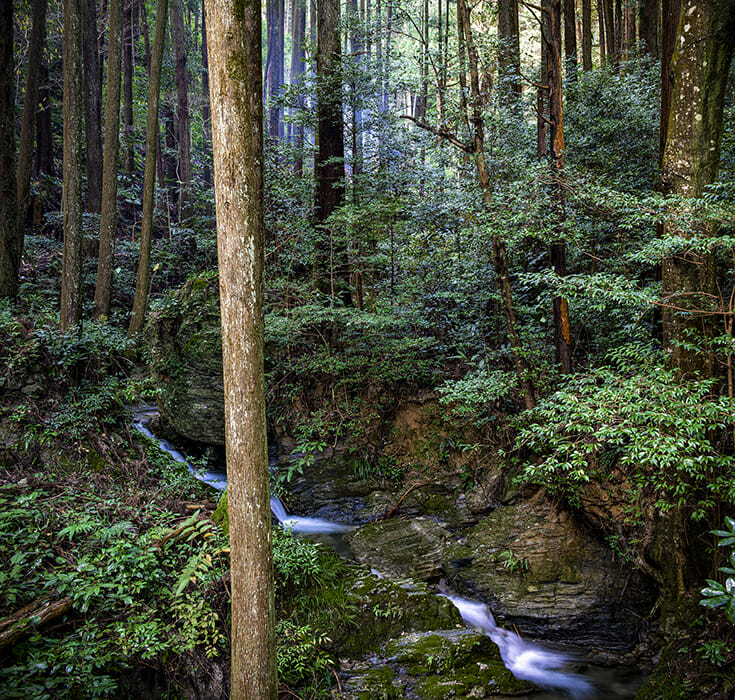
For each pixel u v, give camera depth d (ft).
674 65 15.03
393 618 17.21
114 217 34.83
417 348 26.53
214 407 26.89
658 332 19.89
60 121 55.93
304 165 49.16
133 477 20.76
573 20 32.40
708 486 13.74
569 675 16.53
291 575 17.46
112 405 23.06
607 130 25.62
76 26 23.52
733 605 9.37
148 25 67.72
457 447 24.43
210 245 44.60
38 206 48.03
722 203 13.44
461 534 21.94
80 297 23.89
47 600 13.10
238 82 9.52
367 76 30.32
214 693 13.55
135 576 14.46
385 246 29.12
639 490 17.35
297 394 27.68
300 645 15.08
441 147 27.66
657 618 17.35
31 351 21.30
